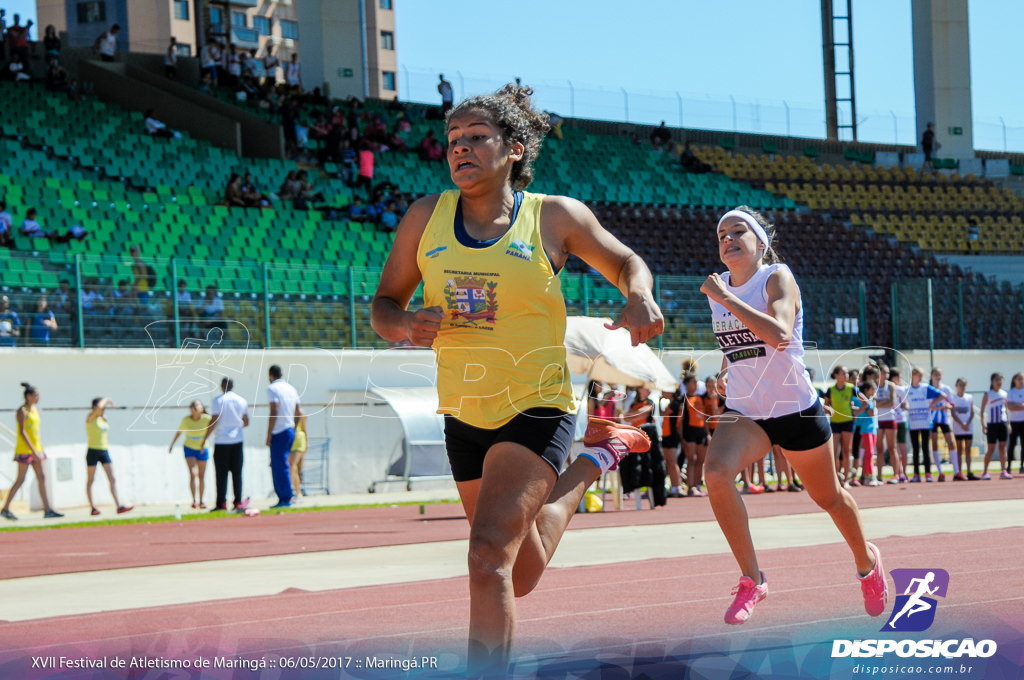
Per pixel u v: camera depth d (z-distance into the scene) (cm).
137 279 1981
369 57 7938
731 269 523
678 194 3597
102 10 6334
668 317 2359
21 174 2483
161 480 1933
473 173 366
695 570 743
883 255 3575
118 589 741
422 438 2086
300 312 2136
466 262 366
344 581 752
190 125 3088
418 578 760
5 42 3119
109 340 1933
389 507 1756
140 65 3438
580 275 2492
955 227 3816
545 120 392
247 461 2017
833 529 1055
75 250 2216
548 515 382
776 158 3994
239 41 7594
